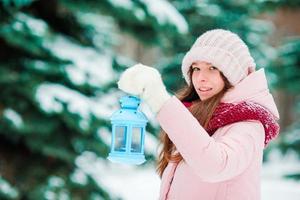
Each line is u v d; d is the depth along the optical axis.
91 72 7.18
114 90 7.41
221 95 2.22
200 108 2.22
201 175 1.89
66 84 7.03
